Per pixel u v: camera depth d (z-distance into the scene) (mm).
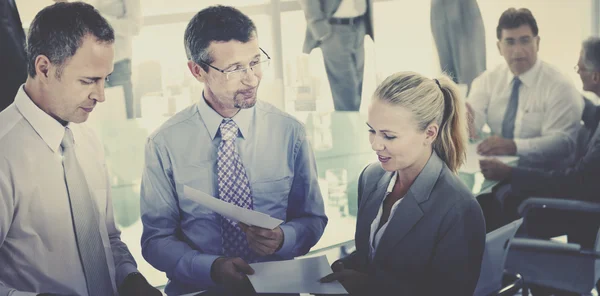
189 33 2160
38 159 1861
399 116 1888
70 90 1878
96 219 1980
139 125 2137
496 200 2361
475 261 1814
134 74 2121
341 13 2531
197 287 2068
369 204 2090
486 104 3311
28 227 1851
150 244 2143
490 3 3281
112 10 2070
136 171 2150
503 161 3025
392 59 2789
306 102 2479
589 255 2275
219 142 2225
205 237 2195
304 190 2348
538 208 2760
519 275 2217
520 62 3246
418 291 1866
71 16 1856
